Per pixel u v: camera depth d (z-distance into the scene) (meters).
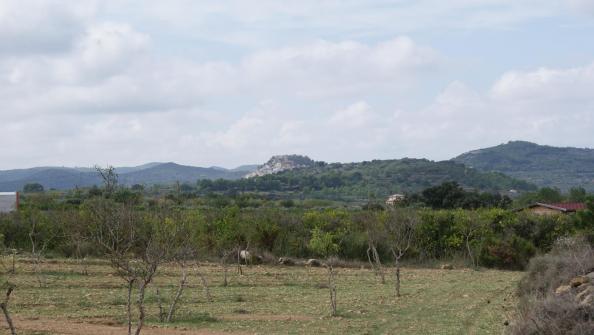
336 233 43.44
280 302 24.47
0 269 32.09
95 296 24.94
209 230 40.50
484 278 34.31
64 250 39.56
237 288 28.80
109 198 18.38
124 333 17.58
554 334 13.34
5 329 17.83
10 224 42.53
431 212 45.56
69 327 18.44
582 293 15.73
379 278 33.84
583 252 23.09
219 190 102.88
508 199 73.19
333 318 20.75
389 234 36.59
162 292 26.72
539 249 43.41
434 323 19.94
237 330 18.50
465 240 44.34
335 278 33.41
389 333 18.25
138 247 18.67
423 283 31.64
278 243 43.47
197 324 19.48
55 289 26.77
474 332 18.36
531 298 18.00
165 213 20.75
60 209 43.22
